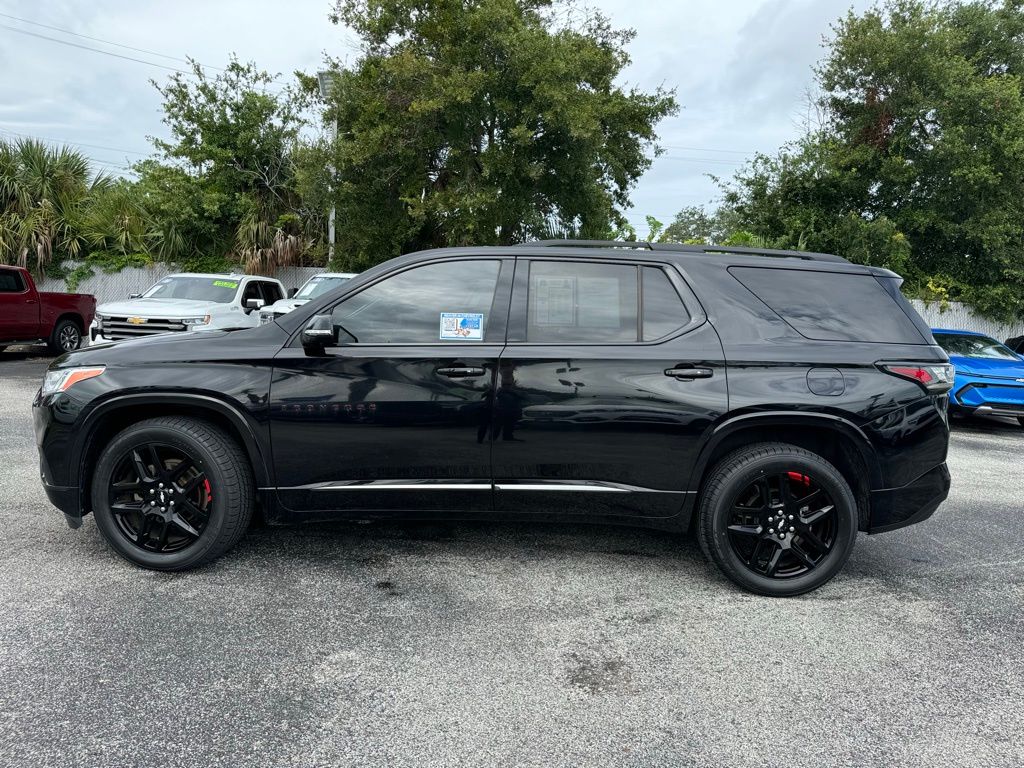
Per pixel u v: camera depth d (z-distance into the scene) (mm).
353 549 3875
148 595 3197
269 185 18984
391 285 3553
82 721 2244
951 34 17734
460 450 3398
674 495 3406
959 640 3014
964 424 10172
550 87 14133
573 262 3566
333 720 2303
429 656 2744
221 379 3375
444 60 15180
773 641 2961
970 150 17422
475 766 2092
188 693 2426
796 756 2182
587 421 3359
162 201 17672
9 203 17609
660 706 2445
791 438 3514
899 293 3621
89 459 3500
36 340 12641
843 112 19344
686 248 3680
